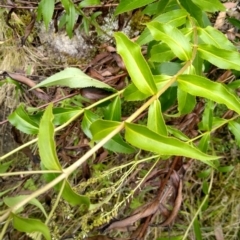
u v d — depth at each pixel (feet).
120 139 1.53
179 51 1.40
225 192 2.67
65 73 1.54
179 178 1.67
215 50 1.44
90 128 1.23
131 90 1.42
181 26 1.79
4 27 2.97
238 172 2.66
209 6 1.68
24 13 2.94
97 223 1.65
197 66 1.57
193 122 1.99
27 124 1.62
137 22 2.68
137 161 1.78
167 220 1.65
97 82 1.57
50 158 1.10
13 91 2.91
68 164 2.18
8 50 3.00
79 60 2.94
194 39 1.54
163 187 1.68
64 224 2.42
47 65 2.99
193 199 2.65
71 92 1.92
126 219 1.59
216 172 2.65
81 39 2.88
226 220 2.70
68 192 1.13
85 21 2.38
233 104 1.29
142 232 1.64
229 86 1.87
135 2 1.64
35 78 2.35
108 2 2.44
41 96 1.85
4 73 1.81
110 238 1.58
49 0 2.03
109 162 2.50
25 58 2.99
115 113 1.65
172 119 2.17
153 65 1.62
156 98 1.29
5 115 3.00
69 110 1.64
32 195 1.06
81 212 2.41
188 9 1.70
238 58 1.44
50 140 1.10
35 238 1.54
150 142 1.16
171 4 1.75
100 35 2.74
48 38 2.96
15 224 1.03
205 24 1.88
